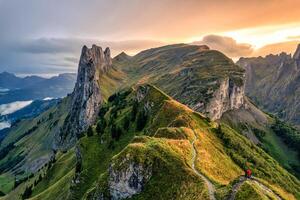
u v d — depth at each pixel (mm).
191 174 112000
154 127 193125
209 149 150500
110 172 126625
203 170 117250
